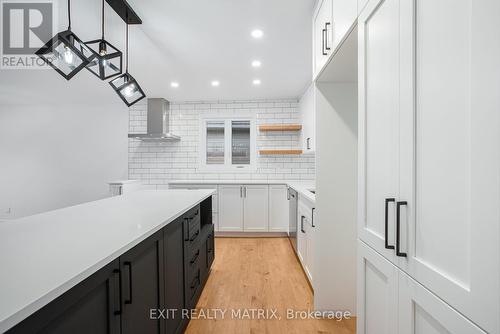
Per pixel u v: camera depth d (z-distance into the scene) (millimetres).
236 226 4312
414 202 786
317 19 1878
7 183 4941
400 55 850
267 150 4504
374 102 1043
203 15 2020
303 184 3738
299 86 3926
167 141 4863
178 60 2916
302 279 2699
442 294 668
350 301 2053
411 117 790
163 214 1555
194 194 2568
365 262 1143
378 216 1016
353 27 1256
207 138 4887
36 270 744
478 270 560
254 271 2914
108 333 907
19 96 4445
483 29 547
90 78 3473
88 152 4910
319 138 2025
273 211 4289
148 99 4598
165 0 1824
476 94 565
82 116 4914
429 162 723
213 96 4516
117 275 966
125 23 2117
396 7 873
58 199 4926
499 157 511
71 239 1042
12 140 4934
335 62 1650
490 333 530
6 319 521
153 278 1308
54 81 3604
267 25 2189
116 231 1165
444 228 666
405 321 837
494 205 521
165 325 1459
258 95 4465
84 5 1847
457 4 620
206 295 2375
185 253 1844
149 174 4867
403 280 845
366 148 1116
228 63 3010
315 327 1921
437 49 689
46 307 647
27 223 1320
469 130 585
